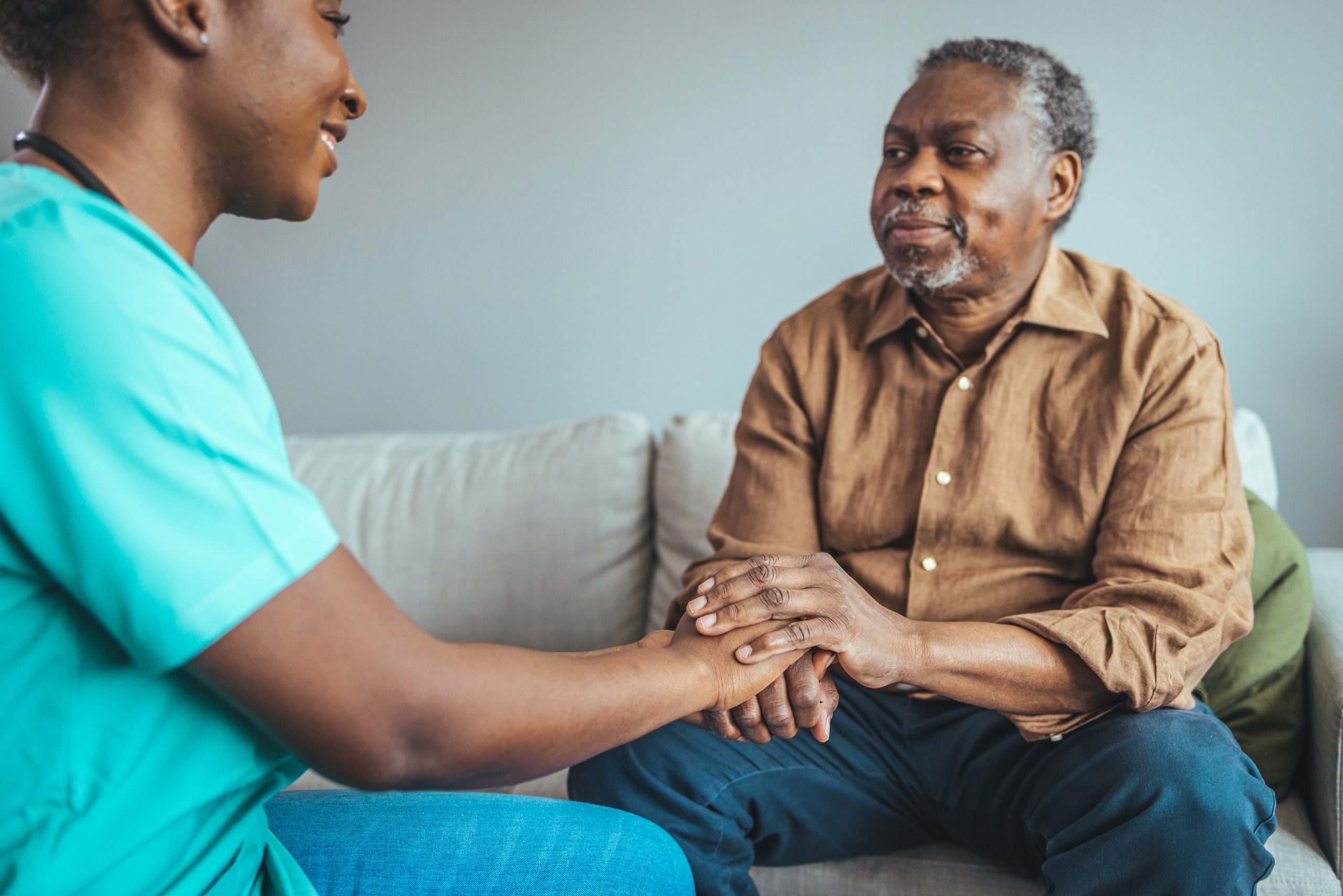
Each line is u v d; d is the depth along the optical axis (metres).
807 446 1.41
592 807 0.94
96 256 0.58
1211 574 1.11
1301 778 1.31
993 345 1.29
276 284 2.85
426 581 1.87
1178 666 1.05
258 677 0.61
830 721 1.20
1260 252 2.20
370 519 1.94
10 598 0.60
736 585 1.02
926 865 1.24
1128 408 1.21
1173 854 0.97
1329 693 1.22
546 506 1.86
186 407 0.59
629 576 1.85
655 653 0.86
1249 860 0.97
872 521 1.34
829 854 1.26
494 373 2.74
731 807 1.18
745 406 1.48
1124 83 2.23
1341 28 2.09
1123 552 1.15
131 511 0.57
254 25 0.67
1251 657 1.31
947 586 1.28
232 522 0.60
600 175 2.60
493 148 2.66
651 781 1.16
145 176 0.67
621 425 1.90
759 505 1.39
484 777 0.70
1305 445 2.22
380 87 2.71
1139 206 2.26
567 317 2.67
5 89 2.61
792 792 1.22
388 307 2.78
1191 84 2.19
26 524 0.58
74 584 0.59
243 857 0.72
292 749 0.65
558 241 2.64
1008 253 1.26
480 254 2.70
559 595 1.83
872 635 1.03
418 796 0.93
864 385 1.38
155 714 0.65
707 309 2.57
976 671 1.06
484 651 0.70
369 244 2.77
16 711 0.60
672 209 2.56
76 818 0.62
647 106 2.54
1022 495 1.26
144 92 0.66
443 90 2.67
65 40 0.65
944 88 1.26
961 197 1.23
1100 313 1.28
